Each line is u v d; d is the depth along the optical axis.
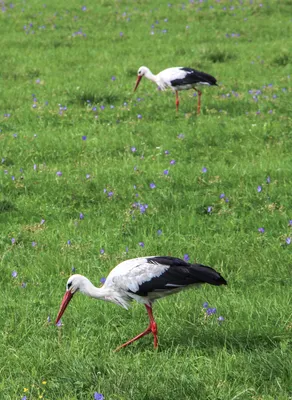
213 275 9.36
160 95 22.72
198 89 23.08
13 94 22.91
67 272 11.94
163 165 16.58
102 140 18.38
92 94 22.09
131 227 13.53
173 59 27.17
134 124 19.72
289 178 15.59
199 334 9.65
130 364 8.93
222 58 27.33
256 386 8.40
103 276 11.55
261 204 14.32
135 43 29.94
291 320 9.80
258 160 16.86
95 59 27.75
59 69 26.41
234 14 34.16
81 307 10.70
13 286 11.48
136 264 9.59
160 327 10.05
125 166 16.48
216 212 14.21
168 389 8.24
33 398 8.25
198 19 33.47
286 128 18.81
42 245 12.88
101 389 8.27
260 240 12.72
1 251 12.84
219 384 8.29
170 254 12.32
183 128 19.17
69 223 13.67
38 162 17.22
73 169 16.61
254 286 11.11
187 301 10.54
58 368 8.94
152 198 14.70
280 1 35.75
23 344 9.76
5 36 31.16
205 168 15.77
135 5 36.59
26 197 15.05
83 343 9.57
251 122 19.53
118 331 10.05
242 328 9.63
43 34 31.58
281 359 8.68
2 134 18.94
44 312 10.55
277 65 26.16
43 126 19.83
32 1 37.81
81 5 36.69
